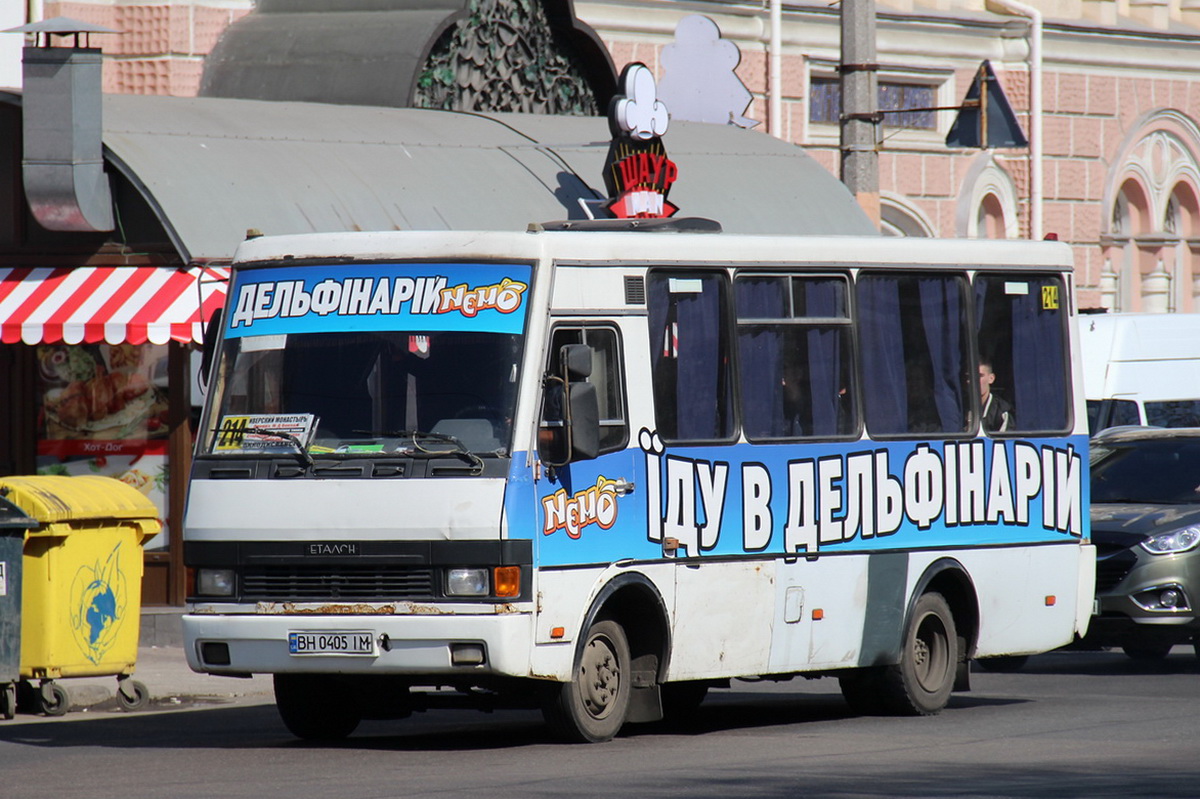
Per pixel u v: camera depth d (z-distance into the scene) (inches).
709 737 1569.9
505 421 1430.9
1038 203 4306.1
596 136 2962.6
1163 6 4692.4
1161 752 1462.8
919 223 4173.2
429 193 2551.7
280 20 3034.0
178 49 2974.9
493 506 1409.9
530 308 1450.5
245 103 2613.2
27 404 2346.2
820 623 1635.1
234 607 1464.1
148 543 2303.2
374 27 2928.2
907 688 1705.2
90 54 2249.0
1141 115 4606.3
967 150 4244.6
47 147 2236.7
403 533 1421.0
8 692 1721.2
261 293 1517.0
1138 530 2117.4
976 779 1318.9
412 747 1517.0
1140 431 2373.3
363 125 2650.1
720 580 1557.6
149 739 1589.6
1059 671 2174.0
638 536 1502.2
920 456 1715.1
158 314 2197.3
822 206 3115.2
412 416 1450.5
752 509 1585.9
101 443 2333.9
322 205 2397.9
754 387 1601.9
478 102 3006.9
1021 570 1801.2
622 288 1515.7
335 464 1446.9
